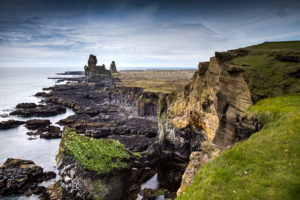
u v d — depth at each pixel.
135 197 34.09
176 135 51.59
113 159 32.00
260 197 11.05
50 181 39.25
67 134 37.34
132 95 114.44
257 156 14.23
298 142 13.91
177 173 43.97
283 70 24.88
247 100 23.80
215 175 13.84
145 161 40.31
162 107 60.09
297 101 19.48
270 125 18.05
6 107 106.25
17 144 58.16
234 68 26.94
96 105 114.56
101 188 28.75
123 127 72.12
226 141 24.77
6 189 35.12
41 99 132.38
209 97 39.72
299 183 10.88
